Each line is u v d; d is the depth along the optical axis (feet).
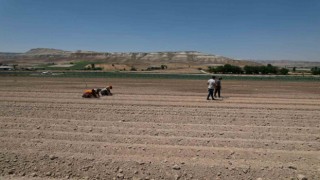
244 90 113.60
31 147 32.37
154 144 34.53
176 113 54.54
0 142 33.94
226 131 41.11
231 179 25.55
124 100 73.41
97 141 35.47
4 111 54.39
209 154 31.04
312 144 35.17
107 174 26.25
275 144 34.96
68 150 31.71
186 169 27.02
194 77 228.43
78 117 49.70
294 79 213.87
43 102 67.56
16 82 142.72
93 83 143.33
